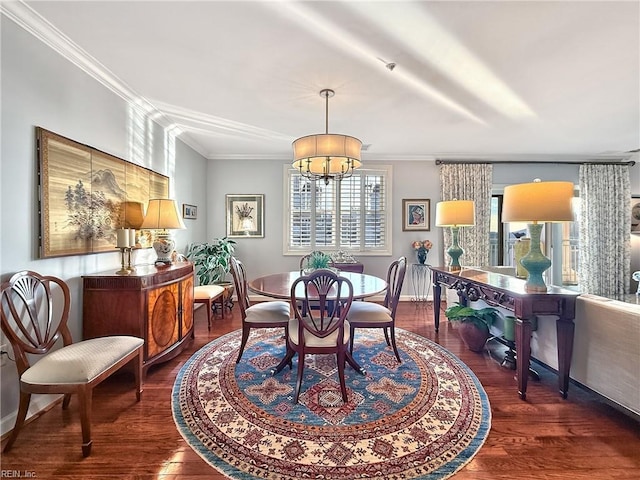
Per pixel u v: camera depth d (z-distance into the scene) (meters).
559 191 2.02
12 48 1.71
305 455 1.55
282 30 1.87
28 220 1.81
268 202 4.94
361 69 2.32
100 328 2.24
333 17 1.75
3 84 1.67
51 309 1.86
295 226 4.98
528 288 2.18
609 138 4.05
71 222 2.11
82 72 2.23
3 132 1.67
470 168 4.89
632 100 2.88
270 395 2.09
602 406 1.97
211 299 3.51
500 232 5.11
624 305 1.82
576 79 2.47
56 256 1.99
